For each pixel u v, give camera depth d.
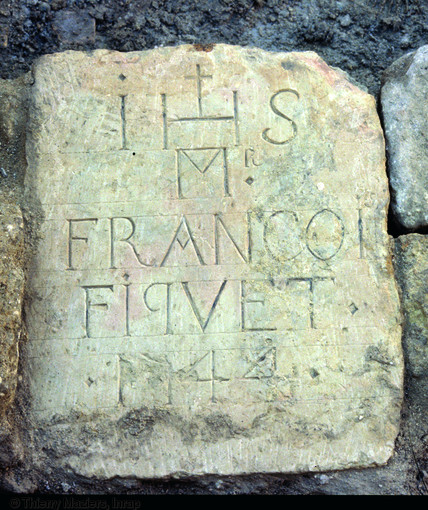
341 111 0.88
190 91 0.89
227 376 0.84
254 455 0.83
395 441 0.86
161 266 0.85
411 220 0.89
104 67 0.89
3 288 0.84
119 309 0.85
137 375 0.84
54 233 0.86
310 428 0.84
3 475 0.84
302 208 0.86
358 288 0.85
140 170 0.87
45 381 0.84
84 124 0.88
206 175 0.87
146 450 0.83
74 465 0.83
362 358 0.85
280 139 0.88
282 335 0.84
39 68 0.89
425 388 0.87
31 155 0.88
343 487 0.84
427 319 0.87
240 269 0.85
